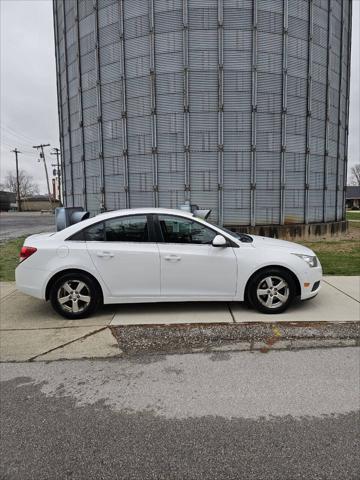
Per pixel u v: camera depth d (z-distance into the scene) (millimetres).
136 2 14078
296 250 5309
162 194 14398
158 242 5199
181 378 3555
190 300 5199
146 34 14023
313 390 3279
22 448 2545
